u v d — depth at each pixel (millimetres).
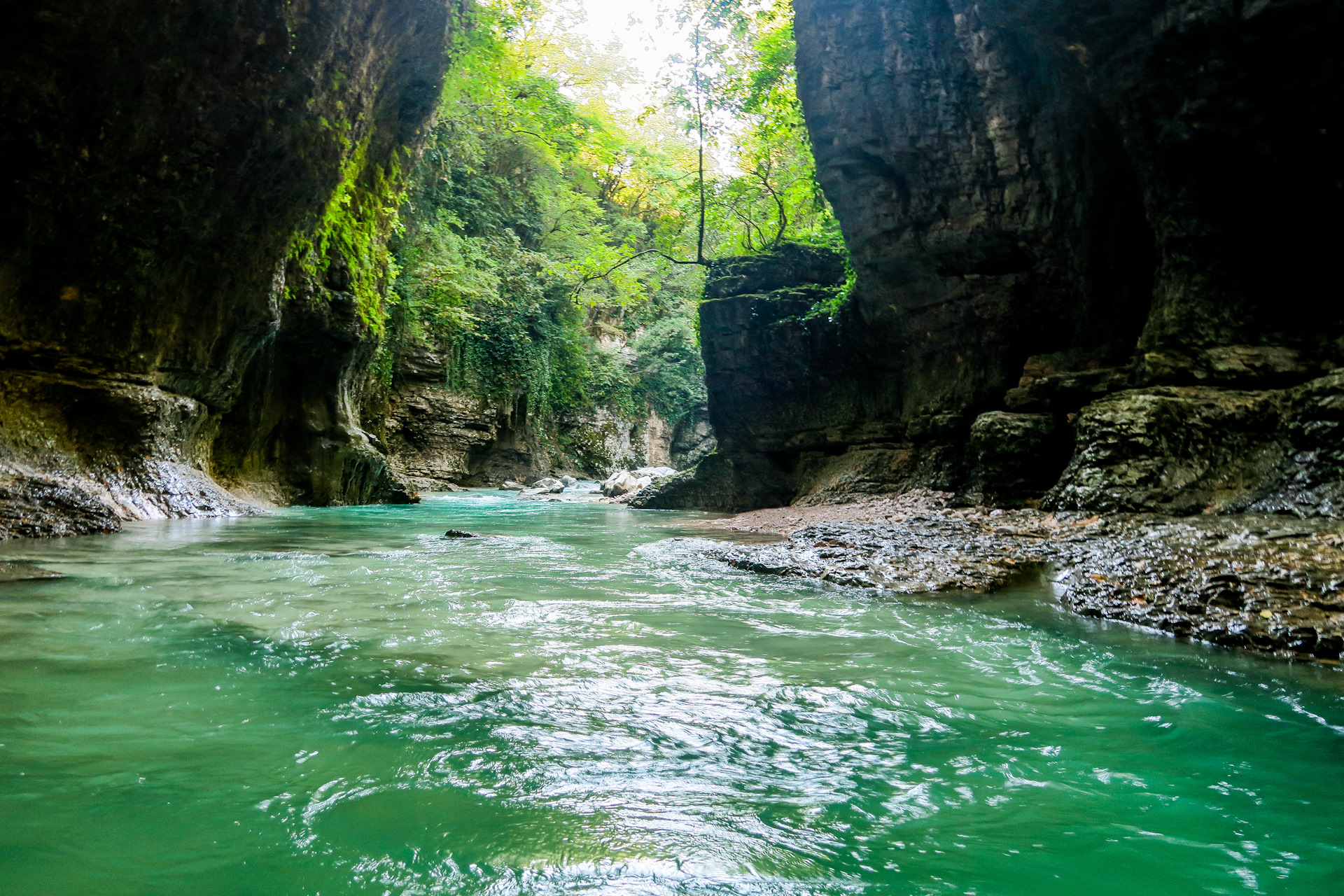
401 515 12344
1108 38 7477
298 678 2885
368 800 1896
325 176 11078
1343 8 6172
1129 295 9195
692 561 6328
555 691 2811
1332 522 5754
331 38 9781
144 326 9789
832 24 10039
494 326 28062
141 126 8773
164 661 3059
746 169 17875
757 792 2000
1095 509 7277
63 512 7594
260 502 12844
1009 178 9508
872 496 11430
